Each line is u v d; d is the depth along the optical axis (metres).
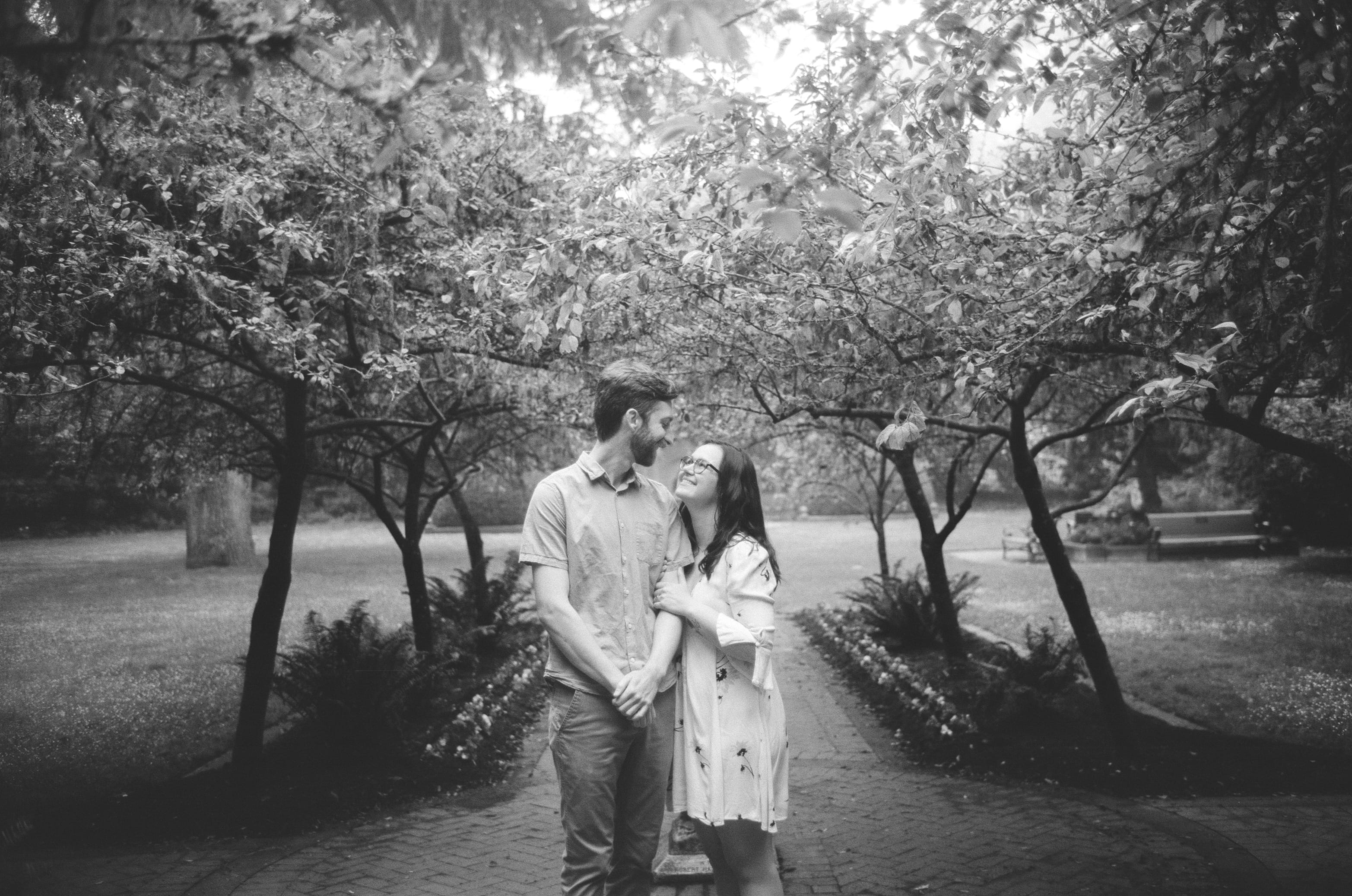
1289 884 4.33
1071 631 12.10
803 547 27.91
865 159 4.26
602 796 2.95
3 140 3.61
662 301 4.93
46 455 8.65
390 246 5.97
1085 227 4.30
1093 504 6.72
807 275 4.47
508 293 4.68
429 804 5.96
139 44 2.29
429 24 4.30
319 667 6.88
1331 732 6.98
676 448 10.42
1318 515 19.44
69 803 5.87
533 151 6.23
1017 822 5.29
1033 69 3.79
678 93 3.96
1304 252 4.00
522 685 9.51
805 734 7.73
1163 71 3.65
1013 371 4.54
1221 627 11.86
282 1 2.37
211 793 5.85
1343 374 4.44
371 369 5.42
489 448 10.91
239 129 5.14
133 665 10.90
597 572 3.01
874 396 6.13
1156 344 4.54
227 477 21.22
